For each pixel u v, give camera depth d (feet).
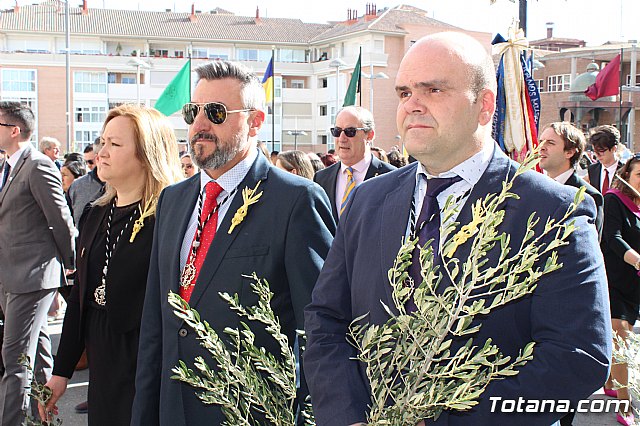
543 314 5.45
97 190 21.95
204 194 8.75
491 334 5.54
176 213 8.98
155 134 10.46
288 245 8.20
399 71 6.12
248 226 8.33
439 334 4.43
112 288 9.91
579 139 14.96
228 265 8.20
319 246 8.29
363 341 4.82
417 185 6.53
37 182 14.75
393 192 6.66
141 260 9.86
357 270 6.51
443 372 4.37
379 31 165.37
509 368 4.54
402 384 4.96
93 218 10.71
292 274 8.14
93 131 168.66
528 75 15.80
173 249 8.69
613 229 15.61
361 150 18.62
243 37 190.70
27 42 177.37
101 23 183.62
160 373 8.77
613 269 15.76
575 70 117.19
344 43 179.22
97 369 10.10
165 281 8.68
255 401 5.80
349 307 6.76
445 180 6.16
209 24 192.85
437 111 5.83
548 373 5.24
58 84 165.48
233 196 8.55
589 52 122.93
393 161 29.73
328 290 6.79
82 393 18.53
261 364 5.95
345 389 5.83
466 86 5.85
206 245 8.51
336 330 6.47
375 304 6.18
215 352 5.74
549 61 131.44
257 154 8.91
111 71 170.19
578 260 5.47
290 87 186.09
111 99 169.07
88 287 10.39
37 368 15.46
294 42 193.16
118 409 9.86
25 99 163.43
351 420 5.64
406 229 6.24
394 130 165.78
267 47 192.75
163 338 8.46
